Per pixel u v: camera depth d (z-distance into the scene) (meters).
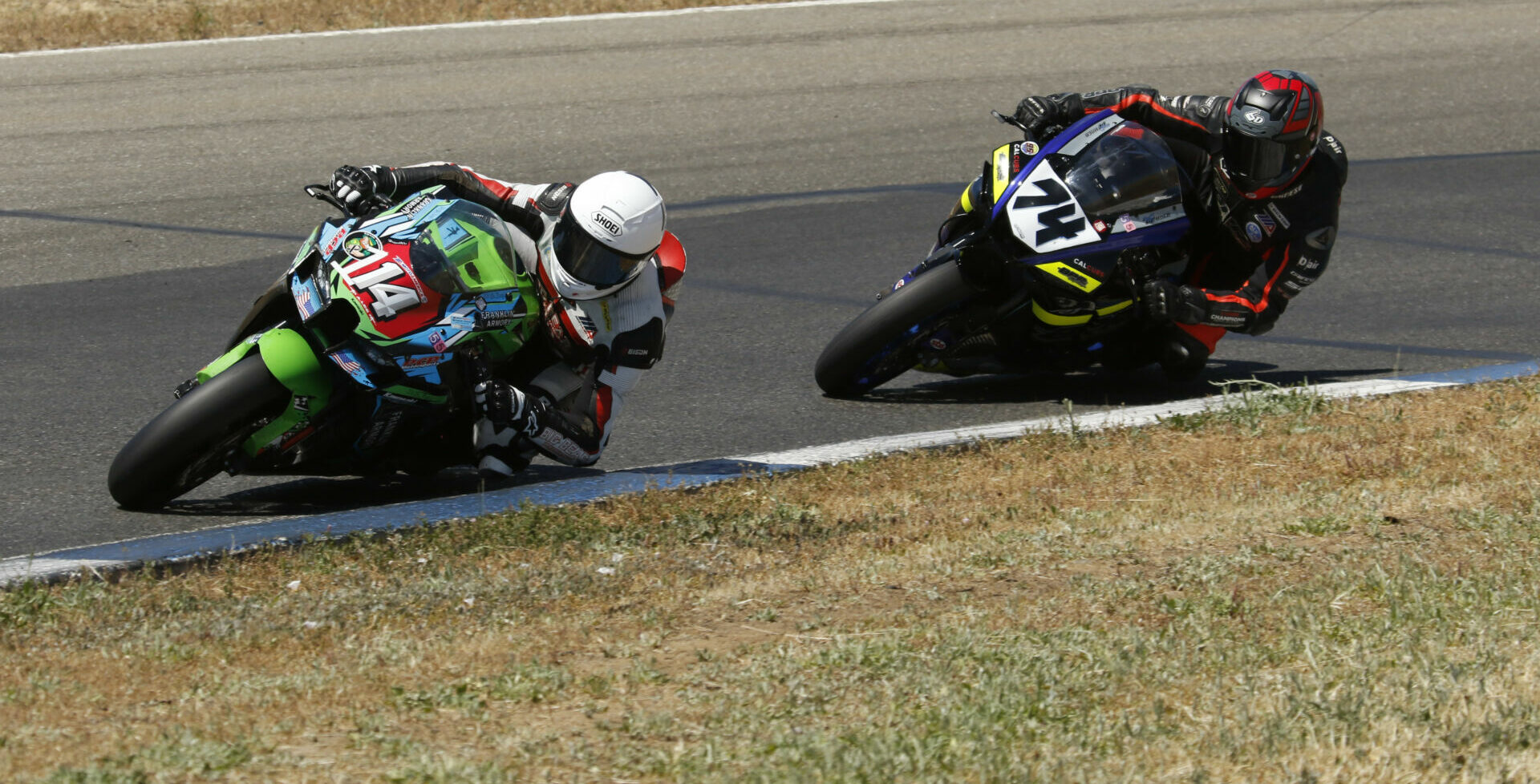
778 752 12.25
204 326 31.00
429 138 48.75
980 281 25.80
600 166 46.72
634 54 59.41
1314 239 26.83
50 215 39.84
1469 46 65.00
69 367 27.73
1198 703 13.41
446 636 15.21
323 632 15.35
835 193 44.44
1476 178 48.16
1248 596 16.36
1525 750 12.36
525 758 12.21
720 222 41.09
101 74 54.38
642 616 16.03
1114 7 68.81
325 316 19.64
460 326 19.80
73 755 11.99
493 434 21.25
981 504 20.36
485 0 65.56
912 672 14.02
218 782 11.58
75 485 21.38
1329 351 31.19
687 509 19.95
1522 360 30.41
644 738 12.66
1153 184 26.00
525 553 18.19
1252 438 23.52
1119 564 17.62
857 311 33.25
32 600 16.11
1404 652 14.35
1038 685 13.73
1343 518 19.03
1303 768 11.83
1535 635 14.75
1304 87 25.72
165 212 40.53
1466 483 20.73
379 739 12.51
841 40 62.25
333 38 59.84
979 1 68.75
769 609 16.20
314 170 45.09
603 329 21.06
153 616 15.79
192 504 20.78
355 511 19.98
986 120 53.03
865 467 22.06
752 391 27.50
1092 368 30.02
